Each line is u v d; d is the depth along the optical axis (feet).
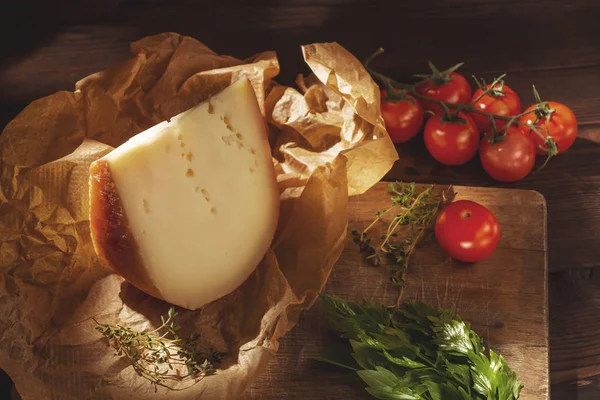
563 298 2.22
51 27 2.52
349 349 2.02
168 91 2.22
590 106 2.44
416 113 2.28
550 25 2.55
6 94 2.44
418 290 2.12
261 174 2.10
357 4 2.57
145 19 2.55
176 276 2.00
